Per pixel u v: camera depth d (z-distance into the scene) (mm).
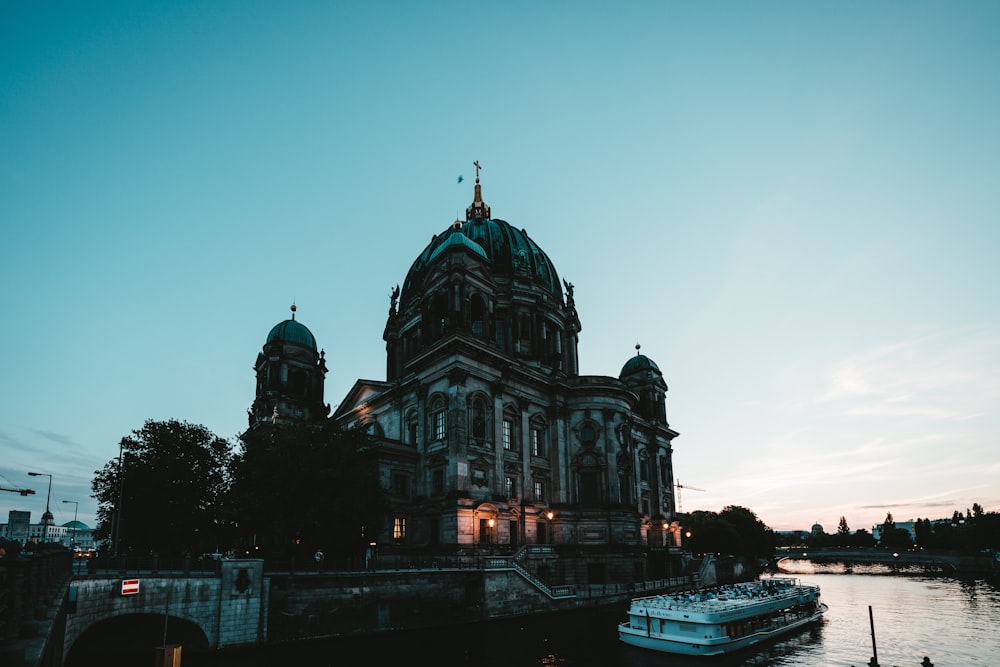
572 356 100375
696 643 44625
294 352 100062
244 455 61625
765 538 154500
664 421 112000
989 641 52594
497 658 43000
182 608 39625
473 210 110875
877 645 50562
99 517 65375
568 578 75000
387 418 83562
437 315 77312
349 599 47219
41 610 23984
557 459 80938
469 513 64688
